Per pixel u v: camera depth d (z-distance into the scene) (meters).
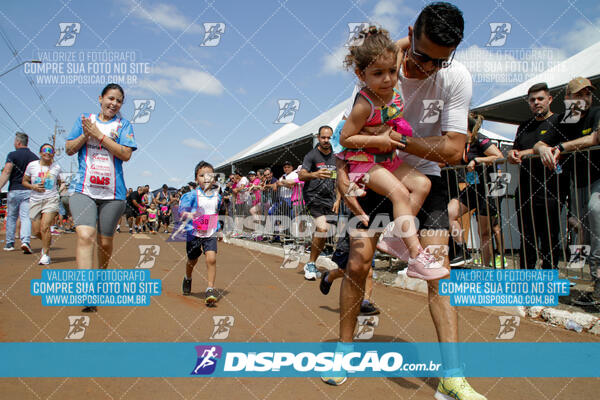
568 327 3.02
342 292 2.17
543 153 3.20
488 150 4.48
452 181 4.07
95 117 3.30
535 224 3.60
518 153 3.52
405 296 4.09
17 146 6.49
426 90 2.07
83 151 3.28
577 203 3.35
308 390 1.95
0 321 2.79
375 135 2.00
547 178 3.51
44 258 5.26
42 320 2.86
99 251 3.41
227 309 3.40
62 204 10.95
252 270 5.60
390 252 2.31
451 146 2.00
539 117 3.80
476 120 4.32
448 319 1.92
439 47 1.81
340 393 1.93
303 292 4.20
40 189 5.25
